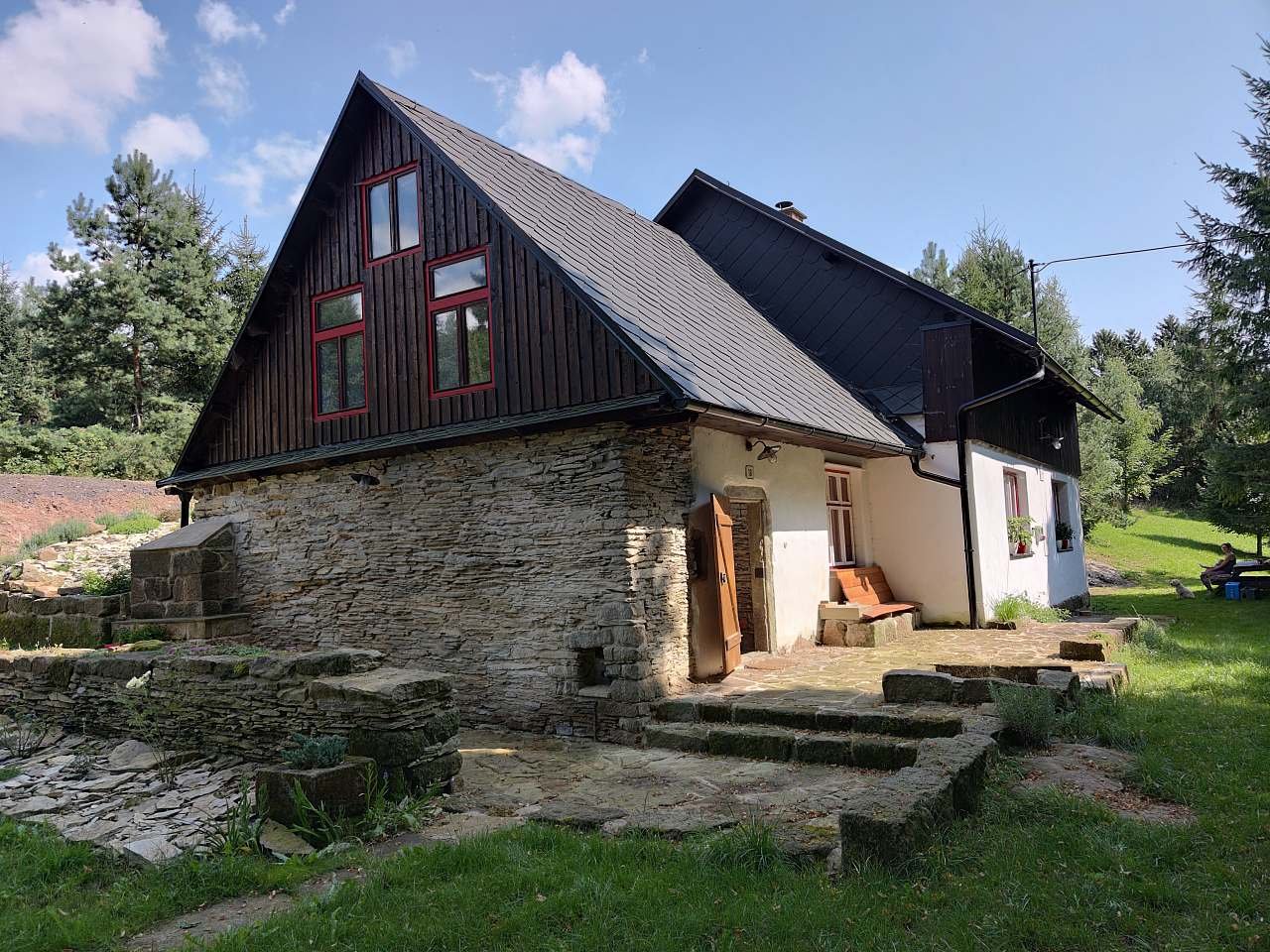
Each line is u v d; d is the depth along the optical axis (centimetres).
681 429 865
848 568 1254
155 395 2961
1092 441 2752
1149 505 4169
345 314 1085
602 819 522
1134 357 5191
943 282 2936
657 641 812
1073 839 433
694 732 732
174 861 494
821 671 909
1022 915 353
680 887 399
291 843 512
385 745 580
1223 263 1862
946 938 336
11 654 947
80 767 743
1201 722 669
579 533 821
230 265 3447
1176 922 347
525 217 941
